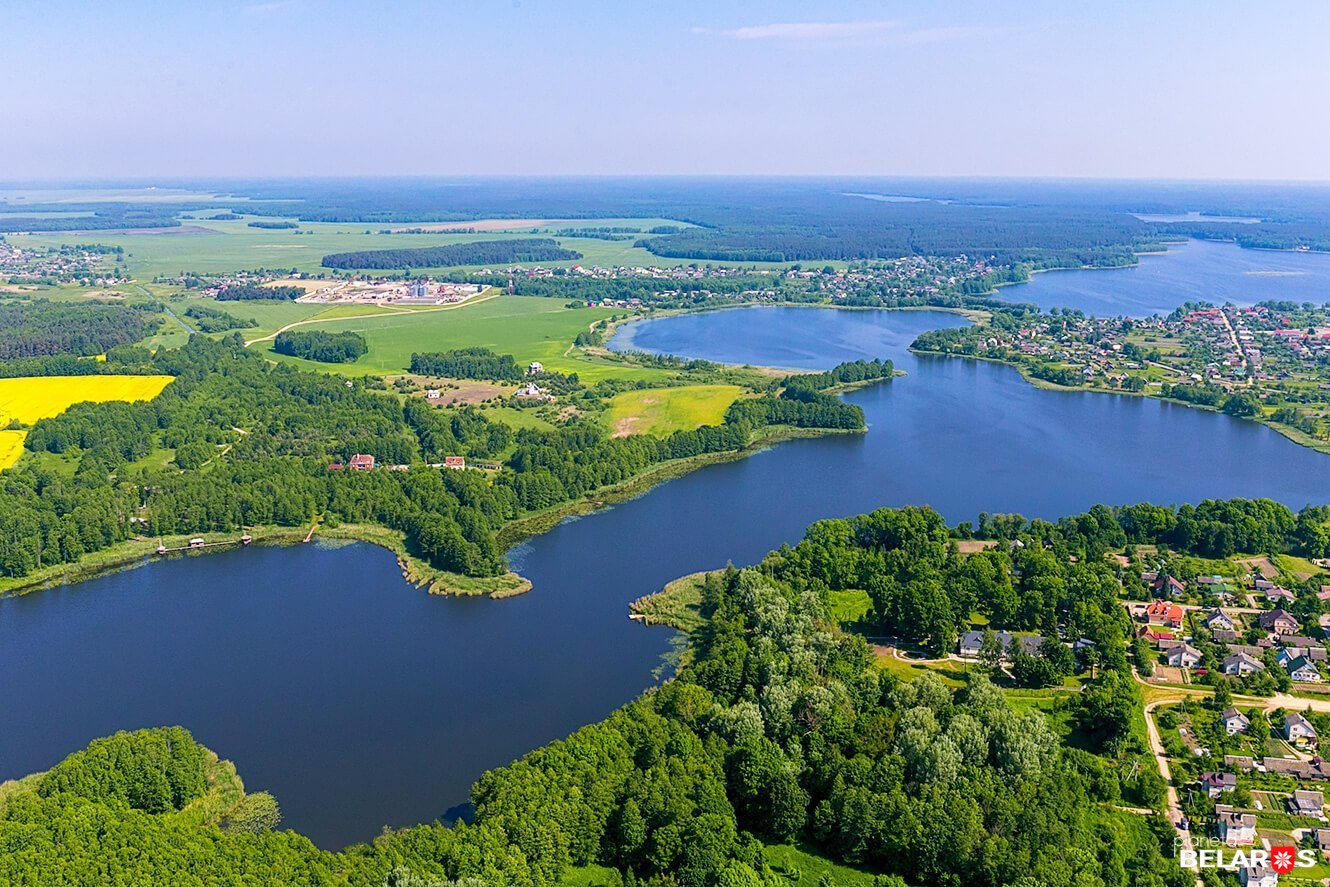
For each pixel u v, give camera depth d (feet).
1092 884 515.91
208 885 491.72
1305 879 546.67
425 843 533.14
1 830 515.91
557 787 577.02
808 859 575.79
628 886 532.73
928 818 560.20
